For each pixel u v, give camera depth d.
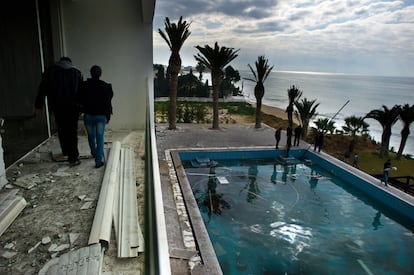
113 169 3.63
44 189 3.10
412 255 6.78
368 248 6.99
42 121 4.94
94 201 2.88
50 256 2.08
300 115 16.61
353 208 9.02
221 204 8.86
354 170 10.88
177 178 9.00
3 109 3.89
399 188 9.92
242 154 12.42
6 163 3.69
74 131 3.73
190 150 12.02
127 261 2.11
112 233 2.43
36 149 4.48
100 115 3.69
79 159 4.04
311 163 12.50
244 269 6.08
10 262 2.00
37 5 4.92
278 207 8.84
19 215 2.59
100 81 3.71
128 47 6.27
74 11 5.94
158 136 14.16
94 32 6.09
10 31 4.17
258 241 7.06
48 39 5.57
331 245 7.06
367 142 19.36
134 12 6.14
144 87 6.48
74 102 3.62
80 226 2.46
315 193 9.94
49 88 3.50
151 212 1.09
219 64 15.64
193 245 5.54
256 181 10.66
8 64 4.08
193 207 7.04
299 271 6.10
